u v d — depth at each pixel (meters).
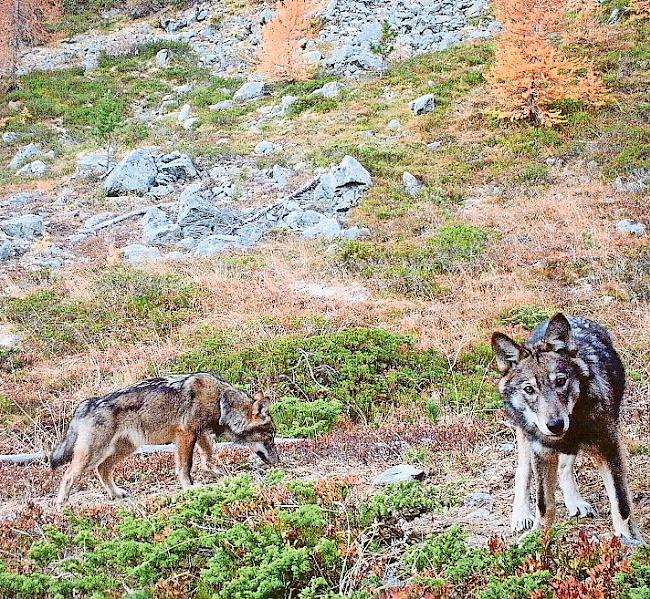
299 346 11.23
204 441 7.50
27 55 41.56
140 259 18.06
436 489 5.66
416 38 34.06
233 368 10.89
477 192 20.06
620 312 11.93
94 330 13.56
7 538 5.55
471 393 9.58
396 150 23.42
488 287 13.99
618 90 24.20
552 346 4.76
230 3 43.06
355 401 9.87
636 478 5.98
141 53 39.88
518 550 4.37
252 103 31.56
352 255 16.53
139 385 7.21
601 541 4.49
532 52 23.22
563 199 18.23
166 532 5.02
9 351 12.80
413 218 18.67
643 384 8.60
